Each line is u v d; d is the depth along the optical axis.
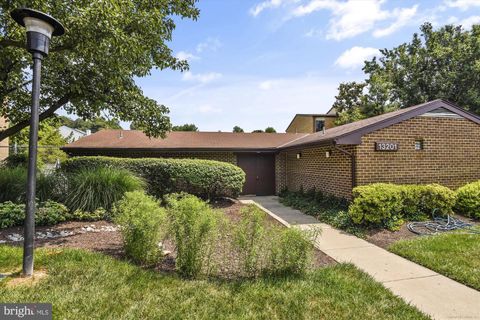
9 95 7.87
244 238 3.78
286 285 3.49
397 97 23.48
